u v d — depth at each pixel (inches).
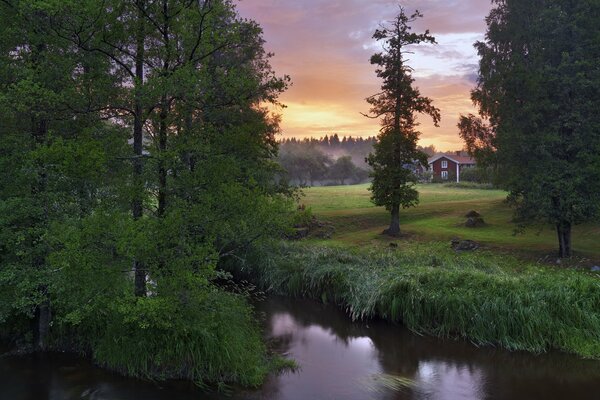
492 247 826.2
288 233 425.4
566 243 738.2
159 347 380.5
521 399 355.9
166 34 384.8
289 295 670.5
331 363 432.5
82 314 376.8
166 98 382.0
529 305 467.2
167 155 360.2
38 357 422.9
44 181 425.1
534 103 699.4
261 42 652.7
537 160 716.0
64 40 378.9
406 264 629.3
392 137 1003.3
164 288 364.2
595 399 354.9
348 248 784.3
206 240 383.6
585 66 678.5
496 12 935.0
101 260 369.1
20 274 403.5
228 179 400.2
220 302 428.5
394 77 1023.6
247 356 395.5
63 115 385.7
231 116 430.6
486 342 464.1
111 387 362.6
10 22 389.4
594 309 461.1
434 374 403.9
